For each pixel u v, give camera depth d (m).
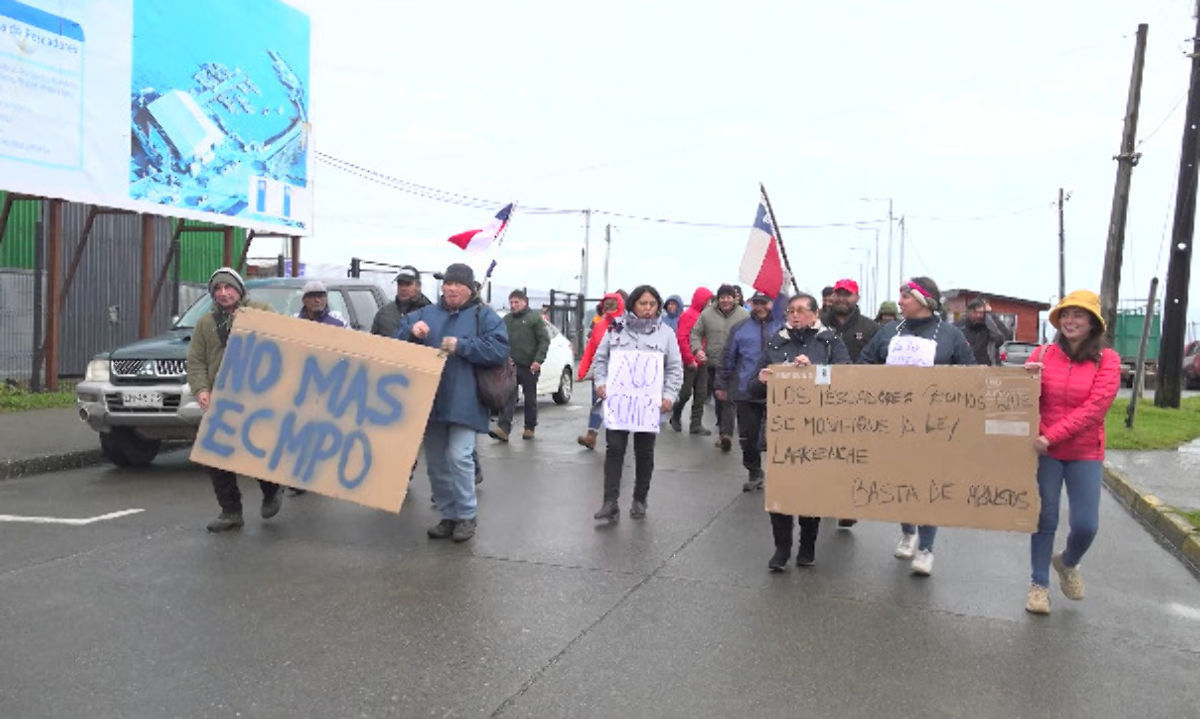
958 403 5.69
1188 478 9.70
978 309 10.20
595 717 3.92
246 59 18.22
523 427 13.77
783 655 4.66
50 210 14.42
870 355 6.75
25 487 8.66
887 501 5.84
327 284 10.37
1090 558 6.84
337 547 6.52
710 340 11.95
